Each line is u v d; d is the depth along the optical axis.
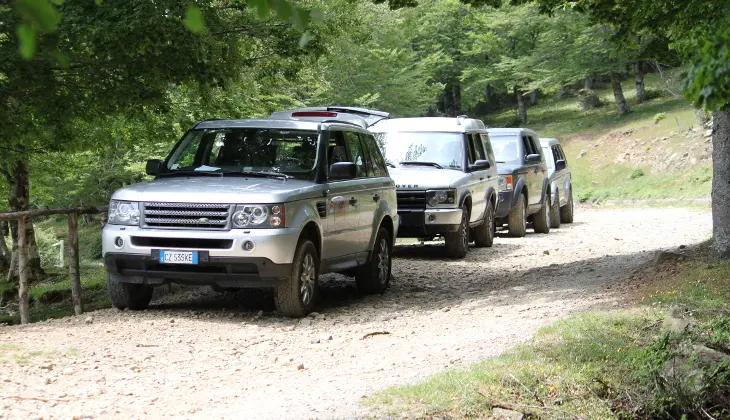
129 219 11.75
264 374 8.84
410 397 7.20
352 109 21.47
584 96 75.38
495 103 92.62
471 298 13.85
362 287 14.42
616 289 13.04
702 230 26.19
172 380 8.53
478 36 76.06
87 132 22.75
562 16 64.75
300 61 20.56
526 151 26.34
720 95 6.32
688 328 9.51
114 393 7.91
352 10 20.72
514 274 16.89
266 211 11.35
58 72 16.41
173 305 13.17
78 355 9.39
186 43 15.46
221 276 11.50
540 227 27.22
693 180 49.91
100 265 34.31
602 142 61.62
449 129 20.64
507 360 8.30
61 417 6.91
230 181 12.19
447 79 82.69
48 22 2.67
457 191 19.16
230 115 23.39
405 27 57.88
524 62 70.62
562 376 7.85
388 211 14.70
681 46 10.22
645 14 13.80
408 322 11.80
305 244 11.85
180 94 22.72
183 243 11.52
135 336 10.56
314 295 12.32
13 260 28.14
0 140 17.38
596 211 42.78
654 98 70.81
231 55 17.59
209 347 10.13
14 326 11.30
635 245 22.19
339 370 8.87
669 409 8.02
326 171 12.77
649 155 56.12
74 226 13.34
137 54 15.97
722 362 8.66
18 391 7.70
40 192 34.88
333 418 6.70
